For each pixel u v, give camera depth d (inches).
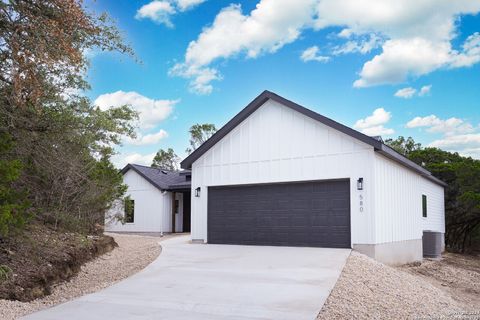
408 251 621.3
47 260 364.2
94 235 535.5
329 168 537.6
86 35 339.6
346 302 273.9
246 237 598.5
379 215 519.2
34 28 298.2
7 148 309.1
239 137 617.0
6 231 273.4
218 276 347.6
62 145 387.9
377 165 524.4
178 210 1018.1
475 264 772.0
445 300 361.4
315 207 549.3
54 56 310.3
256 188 600.1
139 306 258.7
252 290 296.2
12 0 295.6
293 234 561.6
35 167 384.5
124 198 788.6
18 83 293.7
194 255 472.1
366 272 378.3
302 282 319.9
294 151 567.2
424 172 685.9
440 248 780.0
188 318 232.5
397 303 299.3
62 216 445.7
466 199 911.0
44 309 254.7
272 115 590.9
